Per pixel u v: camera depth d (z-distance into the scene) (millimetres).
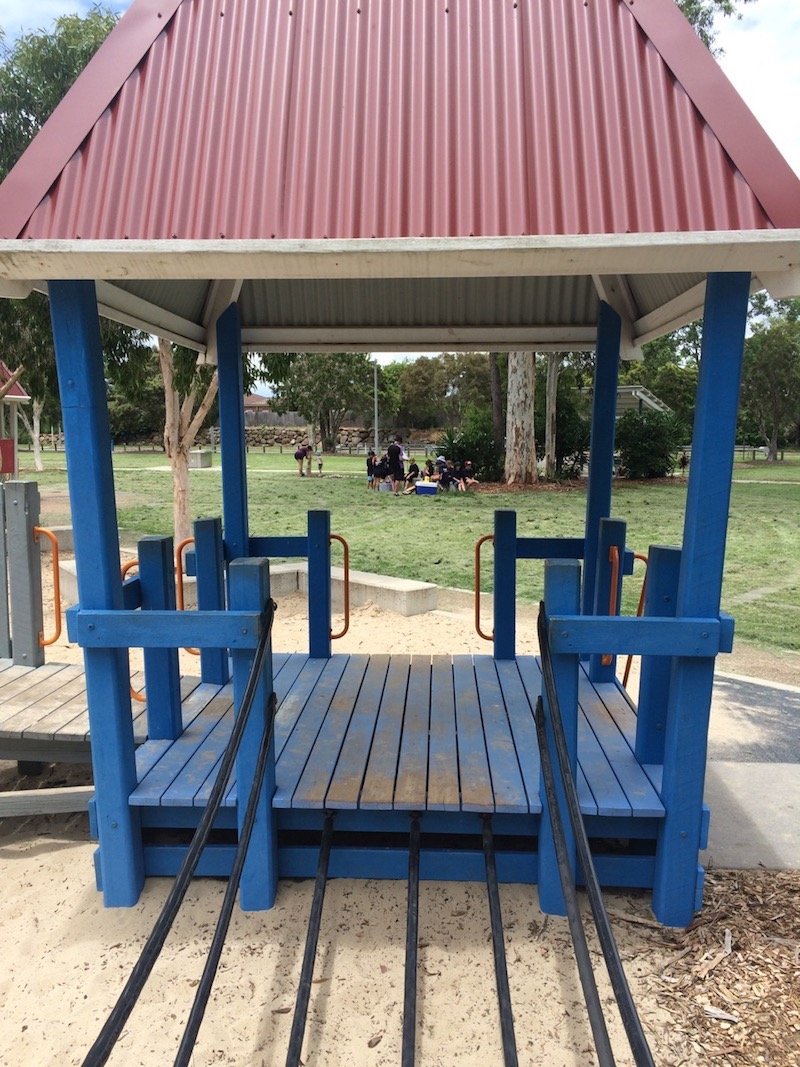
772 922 2863
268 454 44594
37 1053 2299
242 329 4871
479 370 48844
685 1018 2396
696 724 2709
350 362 40125
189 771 3146
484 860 2961
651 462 24359
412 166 2277
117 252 2145
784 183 2189
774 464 37469
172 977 2594
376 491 20484
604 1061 1805
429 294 4785
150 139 2377
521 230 2188
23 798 3453
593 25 2443
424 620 7340
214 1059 2270
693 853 2787
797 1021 2373
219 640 2686
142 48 2467
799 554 11328
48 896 3092
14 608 4488
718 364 2465
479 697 4047
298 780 3070
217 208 2277
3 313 8391
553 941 2750
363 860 3074
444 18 2479
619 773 3119
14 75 8008
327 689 4172
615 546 3877
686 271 2184
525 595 8523
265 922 2867
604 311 4285
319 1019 2412
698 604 2633
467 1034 2352
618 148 2275
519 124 2314
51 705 3877
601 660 4254
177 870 3104
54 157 2359
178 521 9250
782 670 6102
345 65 2428
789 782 4066
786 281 2307
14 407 12977
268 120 2365
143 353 9234
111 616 2689
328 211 2242
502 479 23625
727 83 2299
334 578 8141
